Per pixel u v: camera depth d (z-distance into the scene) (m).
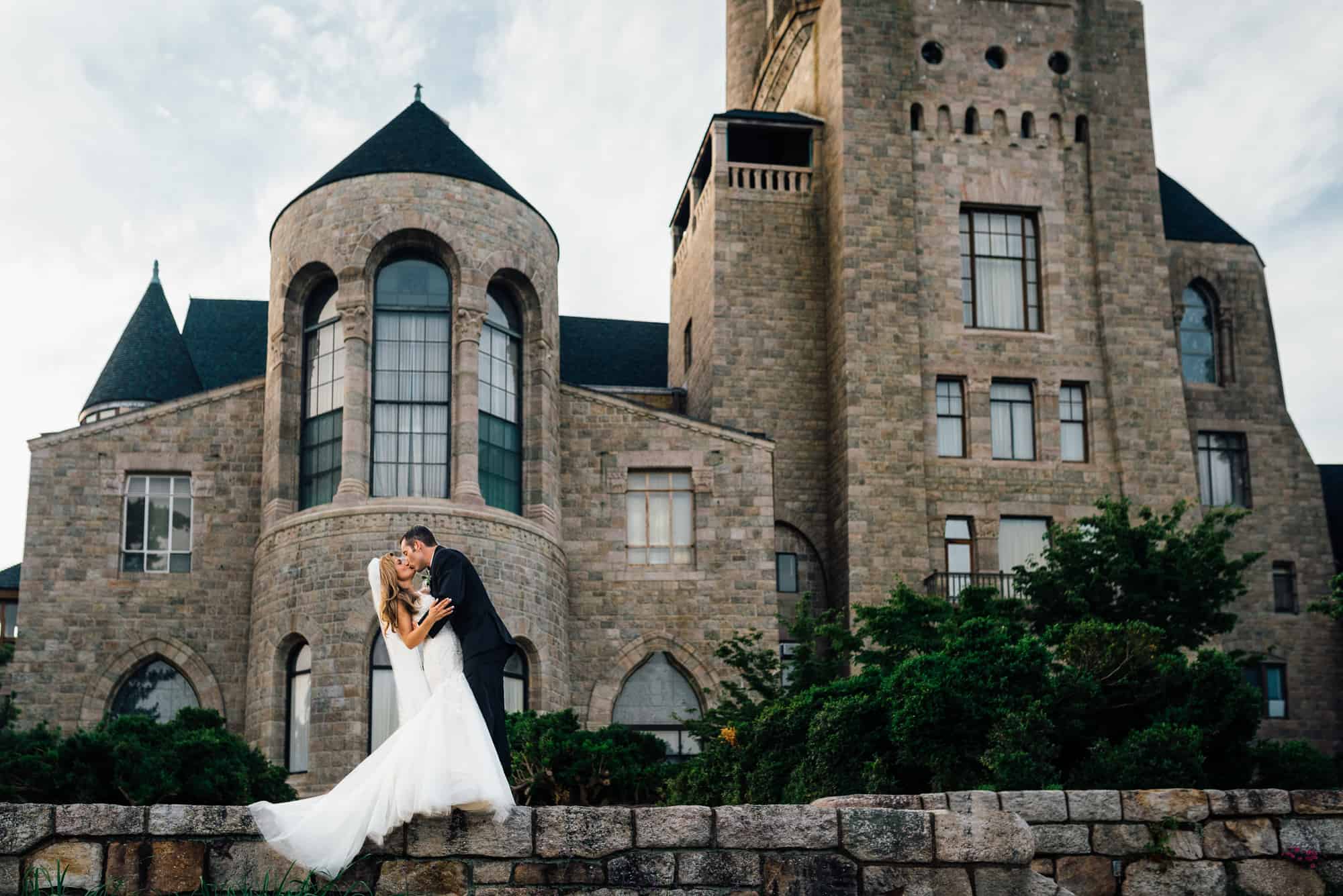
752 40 65.81
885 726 27.27
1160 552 39.28
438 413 39.81
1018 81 51.94
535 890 12.80
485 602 13.25
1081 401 50.41
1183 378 55.38
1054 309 50.56
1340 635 53.97
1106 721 29.67
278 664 38.62
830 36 52.03
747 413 49.78
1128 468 49.62
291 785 37.12
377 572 13.19
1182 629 38.50
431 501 38.44
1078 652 29.77
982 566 48.06
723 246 50.88
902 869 13.42
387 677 37.62
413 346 40.16
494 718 13.03
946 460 48.66
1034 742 25.75
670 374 59.09
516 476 41.34
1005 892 13.49
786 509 49.16
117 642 40.94
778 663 37.19
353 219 40.03
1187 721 29.16
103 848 12.48
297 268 40.88
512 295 42.12
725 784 30.41
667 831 13.16
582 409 43.75
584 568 42.75
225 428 42.69
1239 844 16.20
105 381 54.62
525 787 31.64
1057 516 48.88
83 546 41.44
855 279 49.03
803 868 13.27
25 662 40.44
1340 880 16.16
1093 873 16.03
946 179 50.88
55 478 41.78
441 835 12.81
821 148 52.03
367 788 12.52
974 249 50.94
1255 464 54.91
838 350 49.28
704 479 43.44
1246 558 39.47
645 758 33.44
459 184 40.59
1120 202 51.66
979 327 50.38
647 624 42.47
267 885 12.51
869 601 46.47
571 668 41.97
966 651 27.34
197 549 41.81
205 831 12.62
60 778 28.56
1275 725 52.78
